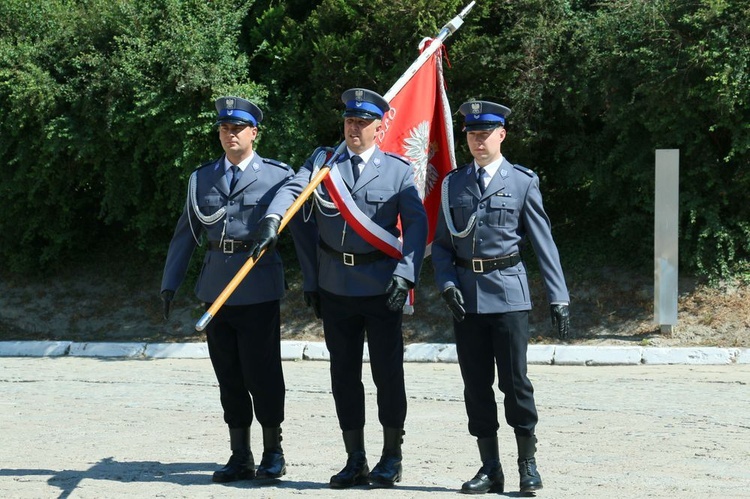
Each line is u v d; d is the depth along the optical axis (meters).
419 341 13.41
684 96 12.81
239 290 5.84
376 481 5.70
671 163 12.42
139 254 15.90
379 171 5.82
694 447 6.98
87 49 14.28
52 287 15.41
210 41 14.02
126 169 14.52
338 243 5.76
